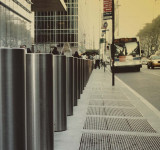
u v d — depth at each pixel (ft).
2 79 8.25
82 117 19.79
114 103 26.14
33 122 11.49
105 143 13.66
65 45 39.75
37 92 11.39
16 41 96.27
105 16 46.80
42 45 253.44
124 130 16.24
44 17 293.84
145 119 19.29
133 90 39.17
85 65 43.39
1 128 8.33
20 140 8.75
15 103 8.50
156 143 13.83
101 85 45.62
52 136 12.13
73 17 293.84
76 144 13.44
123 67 98.43
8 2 85.30
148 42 277.03
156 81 56.90
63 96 16.01
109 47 105.19
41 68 11.37
